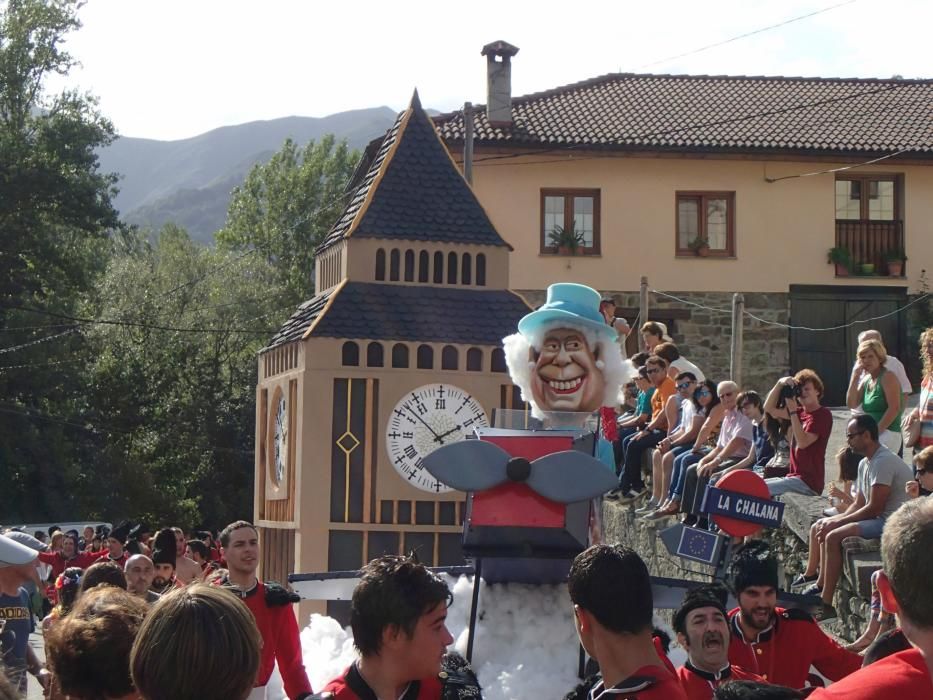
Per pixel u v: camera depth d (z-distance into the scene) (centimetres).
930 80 3097
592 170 2688
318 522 1289
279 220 5641
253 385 4138
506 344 816
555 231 2683
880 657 407
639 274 2692
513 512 619
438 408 1308
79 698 361
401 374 1305
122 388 3891
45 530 2677
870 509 838
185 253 4441
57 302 3606
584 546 621
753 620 545
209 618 311
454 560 1295
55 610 738
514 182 2678
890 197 2761
